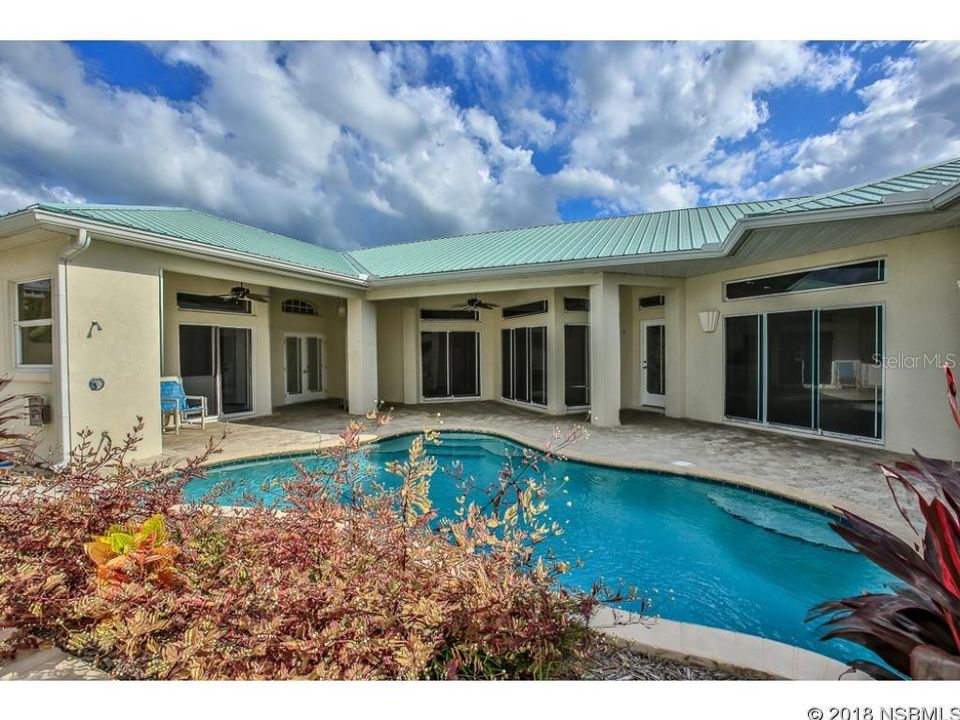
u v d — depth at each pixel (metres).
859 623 2.33
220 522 3.72
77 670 2.59
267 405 12.75
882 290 7.70
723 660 2.61
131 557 2.93
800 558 5.11
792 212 6.59
